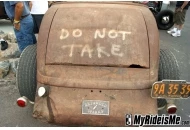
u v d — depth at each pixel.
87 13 3.15
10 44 5.21
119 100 2.64
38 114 2.73
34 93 3.19
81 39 2.88
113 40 2.86
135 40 2.86
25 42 4.48
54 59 2.78
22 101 2.81
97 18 3.06
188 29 8.16
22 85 3.15
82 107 2.64
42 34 2.94
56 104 2.67
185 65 5.30
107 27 2.96
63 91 2.68
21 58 3.20
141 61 2.75
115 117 2.65
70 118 2.68
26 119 3.49
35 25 4.96
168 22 8.02
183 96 2.64
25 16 4.33
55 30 2.96
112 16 3.10
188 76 4.81
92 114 2.65
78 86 2.65
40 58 2.82
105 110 2.64
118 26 2.97
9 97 3.96
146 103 2.66
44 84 2.73
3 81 4.32
